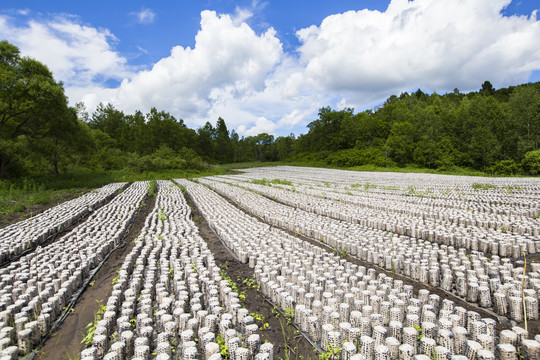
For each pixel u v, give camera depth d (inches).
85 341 213.0
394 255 331.3
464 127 2110.0
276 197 817.5
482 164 1931.6
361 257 358.3
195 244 389.7
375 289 255.1
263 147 4468.5
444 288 278.8
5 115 1019.9
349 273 295.3
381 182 1179.9
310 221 515.2
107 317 223.8
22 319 219.0
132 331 217.2
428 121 2316.7
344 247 382.9
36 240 415.8
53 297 248.1
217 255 387.9
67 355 200.1
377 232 432.8
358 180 1309.1
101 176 1614.2
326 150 2979.8
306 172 2032.5
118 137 2979.8
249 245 387.5
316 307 230.5
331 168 2413.9
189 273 296.5
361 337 189.0
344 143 2913.4
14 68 1027.3
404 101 3415.4
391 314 221.8
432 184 1048.2
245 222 519.5
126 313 228.7
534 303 226.4
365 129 2733.8
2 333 206.8
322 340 204.1
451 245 395.2
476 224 474.0
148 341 200.7
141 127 2733.8
